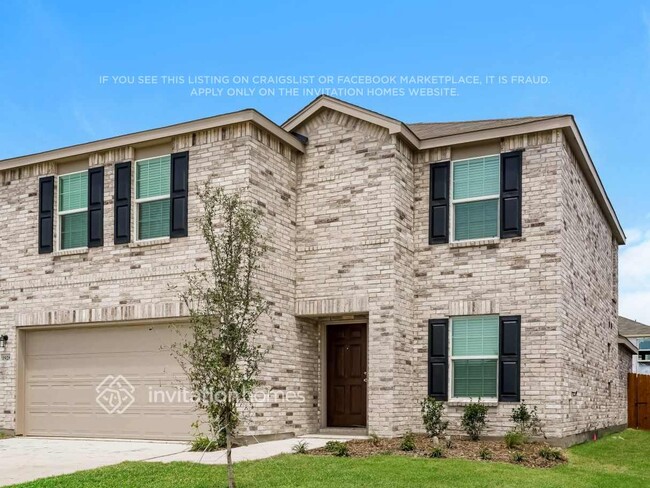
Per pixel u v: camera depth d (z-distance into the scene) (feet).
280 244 47.26
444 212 48.55
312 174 49.55
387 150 47.24
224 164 45.29
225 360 29.60
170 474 31.99
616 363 68.59
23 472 33.37
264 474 31.83
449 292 47.65
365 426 48.11
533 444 42.47
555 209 45.14
